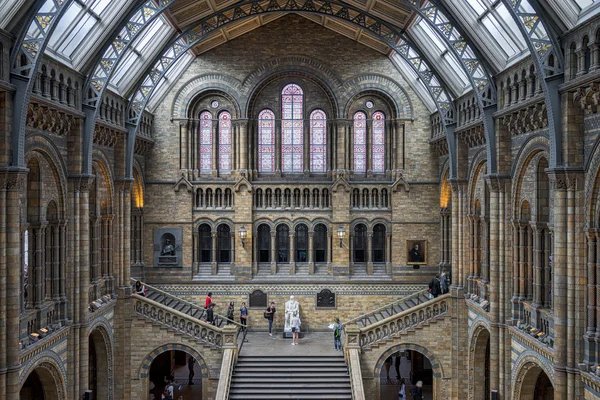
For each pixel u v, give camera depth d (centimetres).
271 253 4669
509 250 3109
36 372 2859
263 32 4600
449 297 3884
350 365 3656
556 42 2353
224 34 4391
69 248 2997
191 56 4519
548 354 2544
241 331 4509
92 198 3462
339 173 4616
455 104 3856
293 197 4659
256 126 4709
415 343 3881
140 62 3662
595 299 2284
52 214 2931
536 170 2797
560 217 2356
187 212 4591
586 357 2295
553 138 2366
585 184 2306
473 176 3725
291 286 4606
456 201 3916
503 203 3119
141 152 4456
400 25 3753
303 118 4719
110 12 2875
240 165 4616
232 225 4638
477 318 3578
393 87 4622
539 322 2780
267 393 3559
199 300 4591
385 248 4681
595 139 2220
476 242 3769
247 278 4597
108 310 3653
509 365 3084
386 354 3872
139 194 4522
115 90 3628
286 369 3747
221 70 4597
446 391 3891
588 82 2153
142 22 3072
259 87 4647
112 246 3756
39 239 2744
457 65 3612
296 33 4594
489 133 3142
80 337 3055
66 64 2811
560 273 2361
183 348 3844
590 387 2234
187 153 4619
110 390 3722
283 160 4750
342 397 3522
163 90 4547
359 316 4531
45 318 2780
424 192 4619
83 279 3066
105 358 3700
